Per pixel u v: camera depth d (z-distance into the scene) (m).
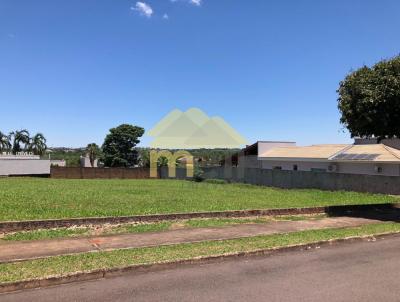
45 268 8.08
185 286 7.46
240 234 12.41
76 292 7.11
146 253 9.49
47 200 19.59
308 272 8.48
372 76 16.59
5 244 10.43
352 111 17.00
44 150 78.12
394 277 8.09
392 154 32.38
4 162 53.22
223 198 22.97
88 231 12.35
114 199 20.83
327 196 26.05
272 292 7.11
